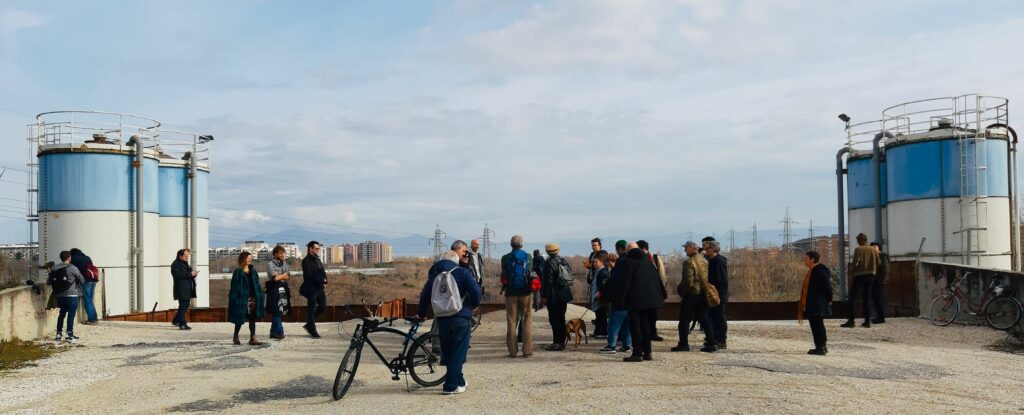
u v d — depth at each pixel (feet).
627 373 29.01
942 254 69.36
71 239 73.72
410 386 27.17
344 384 25.36
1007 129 70.95
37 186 77.10
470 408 23.06
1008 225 69.97
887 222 75.82
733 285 179.83
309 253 45.60
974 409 22.58
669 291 166.20
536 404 23.45
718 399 23.76
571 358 33.99
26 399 25.79
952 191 69.26
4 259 118.52
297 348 39.55
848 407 22.53
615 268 32.55
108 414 23.29
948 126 71.56
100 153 74.54
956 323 48.57
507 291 34.94
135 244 75.97
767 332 46.52
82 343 43.27
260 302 41.60
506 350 37.83
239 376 30.12
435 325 27.96
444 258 26.08
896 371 29.71
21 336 43.16
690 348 36.91
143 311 75.77
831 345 38.65
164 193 85.81
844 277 84.58
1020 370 30.53
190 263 86.58
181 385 28.14
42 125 75.20
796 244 254.27
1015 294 43.93
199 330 50.67
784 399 23.66
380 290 234.79
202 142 91.25
